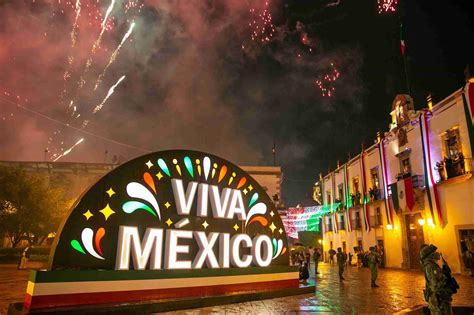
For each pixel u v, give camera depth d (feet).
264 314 24.43
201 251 29.73
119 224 25.85
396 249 77.05
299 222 131.03
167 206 29.04
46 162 123.24
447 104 61.21
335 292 36.63
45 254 85.92
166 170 29.78
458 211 58.03
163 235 28.07
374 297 32.91
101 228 24.91
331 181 118.42
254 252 34.22
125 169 27.20
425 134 66.49
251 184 36.04
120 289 24.49
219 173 33.60
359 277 55.77
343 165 107.86
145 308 24.14
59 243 22.94
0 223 83.15
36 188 88.07
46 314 20.44
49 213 88.12
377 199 85.15
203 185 31.86
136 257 25.84
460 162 56.90
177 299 26.23
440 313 17.33
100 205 25.21
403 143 75.10
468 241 55.93
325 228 122.21
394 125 81.46
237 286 31.35
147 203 27.78
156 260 26.86
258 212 35.86
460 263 56.75
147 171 28.50
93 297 23.21
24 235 96.68
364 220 92.12
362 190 93.81
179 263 28.25
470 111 54.65
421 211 67.77
